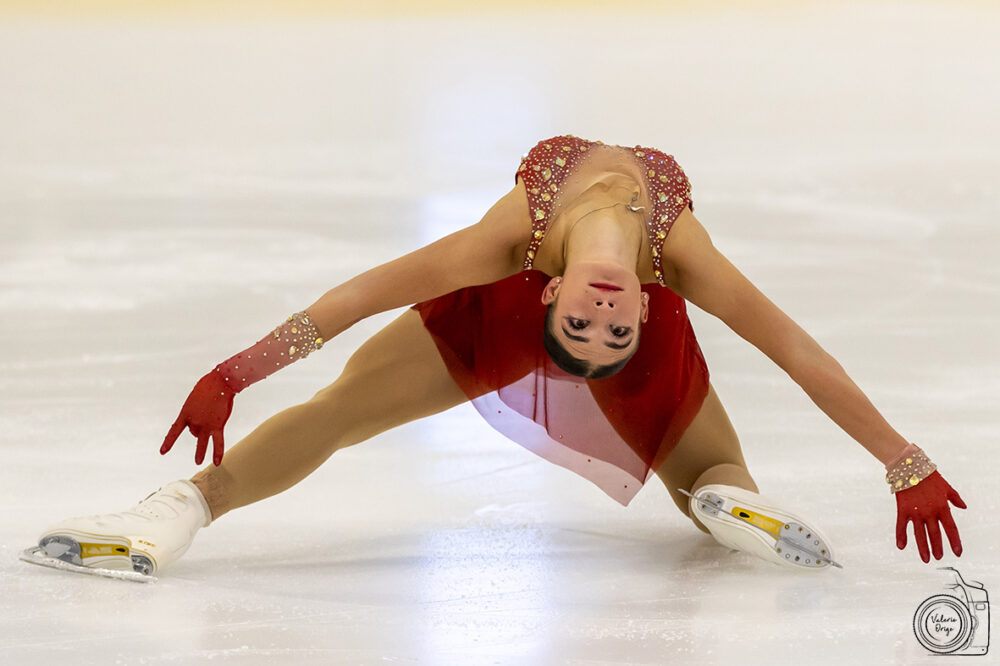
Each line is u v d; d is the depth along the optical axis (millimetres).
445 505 16109
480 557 14180
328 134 42906
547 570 13688
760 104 47000
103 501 15789
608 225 12875
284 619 12047
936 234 29906
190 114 46625
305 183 35750
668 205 13383
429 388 14852
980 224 30828
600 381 14602
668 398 14633
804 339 13148
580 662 10906
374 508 15984
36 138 42719
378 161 38594
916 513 12844
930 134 41844
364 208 32750
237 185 35656
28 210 32906
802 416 19219
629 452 14914
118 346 22297
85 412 19109
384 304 13336
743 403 19781
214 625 11852
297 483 15578
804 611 12258
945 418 18656
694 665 10852
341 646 11305
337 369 21250
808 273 26719
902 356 21469
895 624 11867
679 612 12258
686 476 14930
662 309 14461
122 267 27594
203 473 14141
